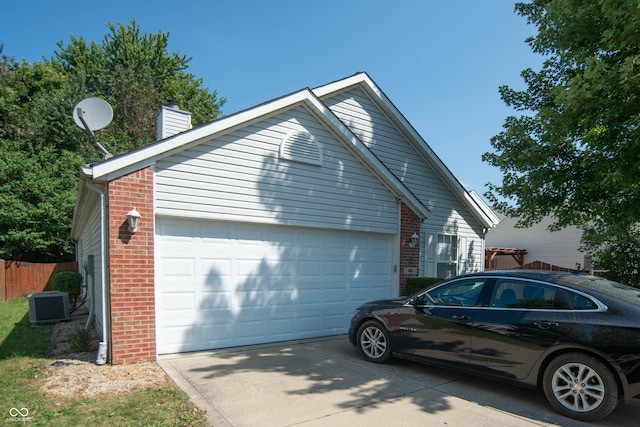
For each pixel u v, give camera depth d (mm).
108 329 6105
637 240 9461
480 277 5418
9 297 16094
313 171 8367
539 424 4156
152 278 6371
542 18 8586
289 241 8125
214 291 7133
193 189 6820
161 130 9086
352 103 11141
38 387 5059
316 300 8461
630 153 6148
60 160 21875
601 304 4336
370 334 6445
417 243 10172
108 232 6094
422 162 12445
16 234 18406
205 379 5422
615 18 5816
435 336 5512
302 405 4551
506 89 10281
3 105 23266
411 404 4648
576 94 6078
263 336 7668
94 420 4051
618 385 4102
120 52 32438
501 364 4824
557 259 22688
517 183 8680
